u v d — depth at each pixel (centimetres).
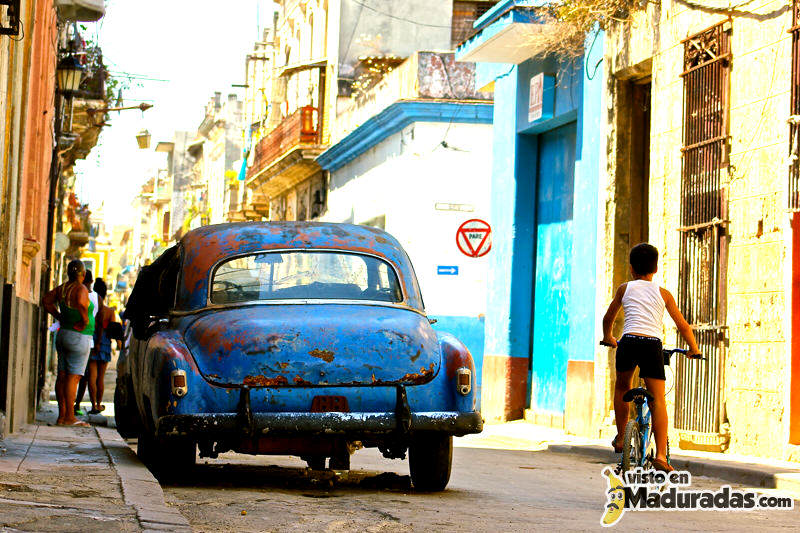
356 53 4225
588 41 2181
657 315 1059
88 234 6103
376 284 1093
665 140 1900
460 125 3164
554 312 2400
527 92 2467
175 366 973
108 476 930
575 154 2312
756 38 1667
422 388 1004
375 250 1118
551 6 2139
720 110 1750
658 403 1041
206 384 975
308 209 4478
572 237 2333
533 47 2342
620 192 2055
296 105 4747
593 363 2073
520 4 2259
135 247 14275
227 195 7094
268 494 981
